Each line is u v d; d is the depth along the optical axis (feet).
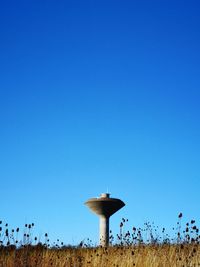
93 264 48.83
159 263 45.21
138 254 48.52
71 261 49.62
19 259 46.73
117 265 46.37
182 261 43.52
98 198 86.63
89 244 62.69
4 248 49.55
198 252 44.70
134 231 58.85
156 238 56.80
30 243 49.44
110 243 60.39
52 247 59.21
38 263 47.47
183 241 49.21
